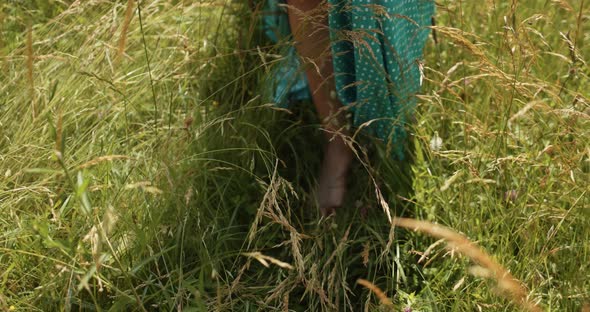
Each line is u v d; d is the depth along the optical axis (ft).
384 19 6.73
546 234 6.68
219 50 8.54
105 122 7.59
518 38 7.25
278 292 5.93
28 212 6.63
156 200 6.64
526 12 9.25
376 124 7.41
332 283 6.19
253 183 7.29
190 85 8.39
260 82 7.72
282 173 7.77
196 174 6.95
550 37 9.09
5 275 5.98
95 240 5.44
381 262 6.58
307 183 7.82
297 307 6.43
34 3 9.52
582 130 7.07
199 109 7.71
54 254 6.24
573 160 6.64
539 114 7.31
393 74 7.09
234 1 8.80
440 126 8.11
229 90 8.25
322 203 7.31
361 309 6.45
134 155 7.15
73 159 7.25
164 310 6.12
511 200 6.94
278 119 8.07
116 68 7.93
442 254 6.81
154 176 6.61
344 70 7.29
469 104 8.24
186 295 6.24
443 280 6.48
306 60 7.27
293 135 8.03
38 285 6.39
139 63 8.41
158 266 6.55
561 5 7.95
